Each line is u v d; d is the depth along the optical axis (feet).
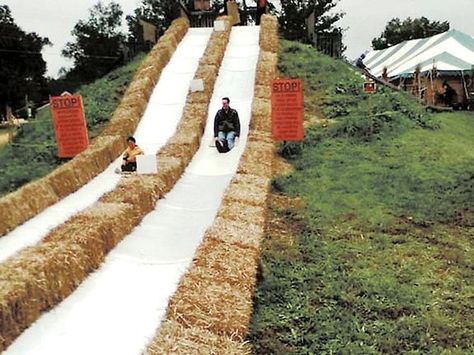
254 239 20.70
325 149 42.09
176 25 68.28
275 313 18.88
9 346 14.05
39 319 15.42
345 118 48.73
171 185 31.58
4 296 13.96
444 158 39.47
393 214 29.45
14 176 40.04
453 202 31.01
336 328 17.84
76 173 31.27
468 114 64.64
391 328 17.83
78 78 126.82
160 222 25.53
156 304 16.69
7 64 143.64
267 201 29.04
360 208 30.30
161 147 39.09
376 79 63.57
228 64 58.39
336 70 61.67
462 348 16.84
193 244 22.63
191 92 48.98
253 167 32.27
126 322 15.51
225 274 17.20
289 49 67.87
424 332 17.65
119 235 22.08
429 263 23.32
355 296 20.13
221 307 14.99
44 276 15.78
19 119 106.63
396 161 38.86
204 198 30.35
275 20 71.87
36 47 148.56
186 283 16.22
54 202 28.53
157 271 19.49
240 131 43.04
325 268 22.74
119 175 34.37
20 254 17.11
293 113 39.09
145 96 48.70
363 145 42.96
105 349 14.02
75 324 15.30
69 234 19.30
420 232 26.99
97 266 19.33
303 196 32.63
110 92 58.39
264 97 47.78
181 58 60.03
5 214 24.23
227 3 78.69
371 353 16.33
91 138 46.11
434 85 84.02
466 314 18.98
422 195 32.19
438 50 95.25
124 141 40.70
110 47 125.59
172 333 13.37
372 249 24.89
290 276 21.81
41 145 46.62
